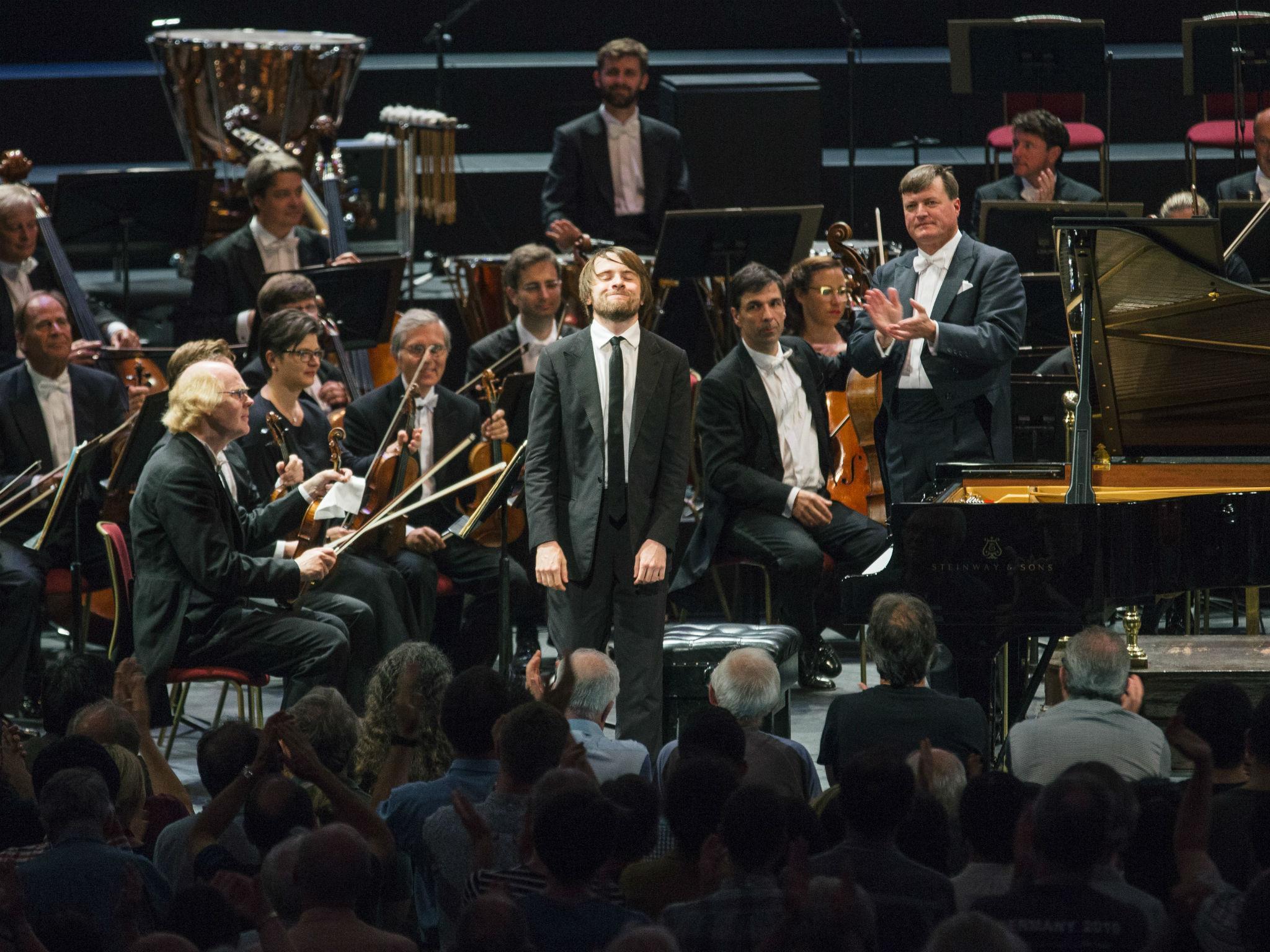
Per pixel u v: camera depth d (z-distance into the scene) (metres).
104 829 12.72
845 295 26.73
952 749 15.28
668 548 20.23
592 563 20.23
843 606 18.31
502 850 12.24
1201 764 11.13
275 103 34.34
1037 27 32.03
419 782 13.96
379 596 22.02
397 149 34.81
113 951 11.52
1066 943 10.13
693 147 36.38
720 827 10.55
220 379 20.22
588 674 15.80
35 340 24.41
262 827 12.31
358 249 34.88
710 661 20.38
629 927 9.23
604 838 10.23
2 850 12.65
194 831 12.57
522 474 24.47
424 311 24.95
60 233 29.27
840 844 11.07
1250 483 21.53
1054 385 25.81
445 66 40.06
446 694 13.54
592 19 42.50
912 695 15.52
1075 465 18.86
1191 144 35.81
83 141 39.44
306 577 20.19
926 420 22.59
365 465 23.95
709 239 26.97
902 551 18.03
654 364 20.45
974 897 11.26
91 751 13.23
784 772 14.81
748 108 36.38
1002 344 21.78
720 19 42.66
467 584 24.59
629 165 33.28
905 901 10.67
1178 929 10.45
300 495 21.03
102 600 22.84
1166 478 21.77
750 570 26.83
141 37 41.94
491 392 24.50
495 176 37.75
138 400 24.83
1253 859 12.20
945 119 40.75
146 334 34.31
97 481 24.67
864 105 40.69
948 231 22.44
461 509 24.77
